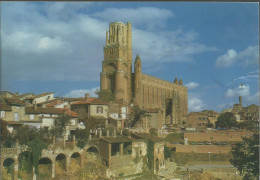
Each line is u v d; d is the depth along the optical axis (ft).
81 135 215.31
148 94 603.67
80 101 307.99
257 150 183.52
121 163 220.64
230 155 319.68
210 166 296.10
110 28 552.82
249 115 497.87
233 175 267.39
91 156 213.05
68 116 231.09
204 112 564.30
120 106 355.36
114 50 531.09
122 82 515.91
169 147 343.46
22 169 171.73
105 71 534.78
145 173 235.81
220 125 490.90
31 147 173.58
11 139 172.35
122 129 277.64
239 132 381.40
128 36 569.23
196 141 375.45
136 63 551.59
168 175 260.21
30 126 208.33
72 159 203.72
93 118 272.10
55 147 188.03
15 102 211.82
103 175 202.49
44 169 183.42
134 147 236.22
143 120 363.15
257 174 181.06
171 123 614.34
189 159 322.34
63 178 184.96
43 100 313.94
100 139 215.31
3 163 167.94
